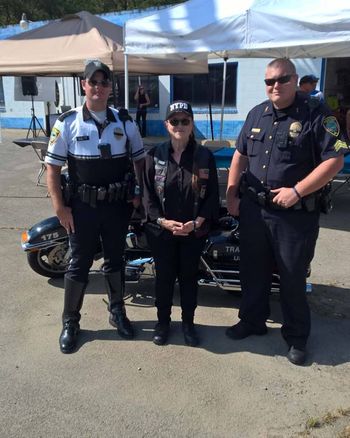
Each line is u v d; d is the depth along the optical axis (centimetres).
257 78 1384
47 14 2984
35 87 1232
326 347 327
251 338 337
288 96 281
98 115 301
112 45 714
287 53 880
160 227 311
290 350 312
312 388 283
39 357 313
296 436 244
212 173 305
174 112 289
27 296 399
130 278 381
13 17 2950
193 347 325
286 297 309
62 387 282
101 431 247
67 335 323
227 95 1446
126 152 312
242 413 261
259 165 300
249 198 311
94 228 315
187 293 327
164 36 561
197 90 1489
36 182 861
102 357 313
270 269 325
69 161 306
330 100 1256
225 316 369
